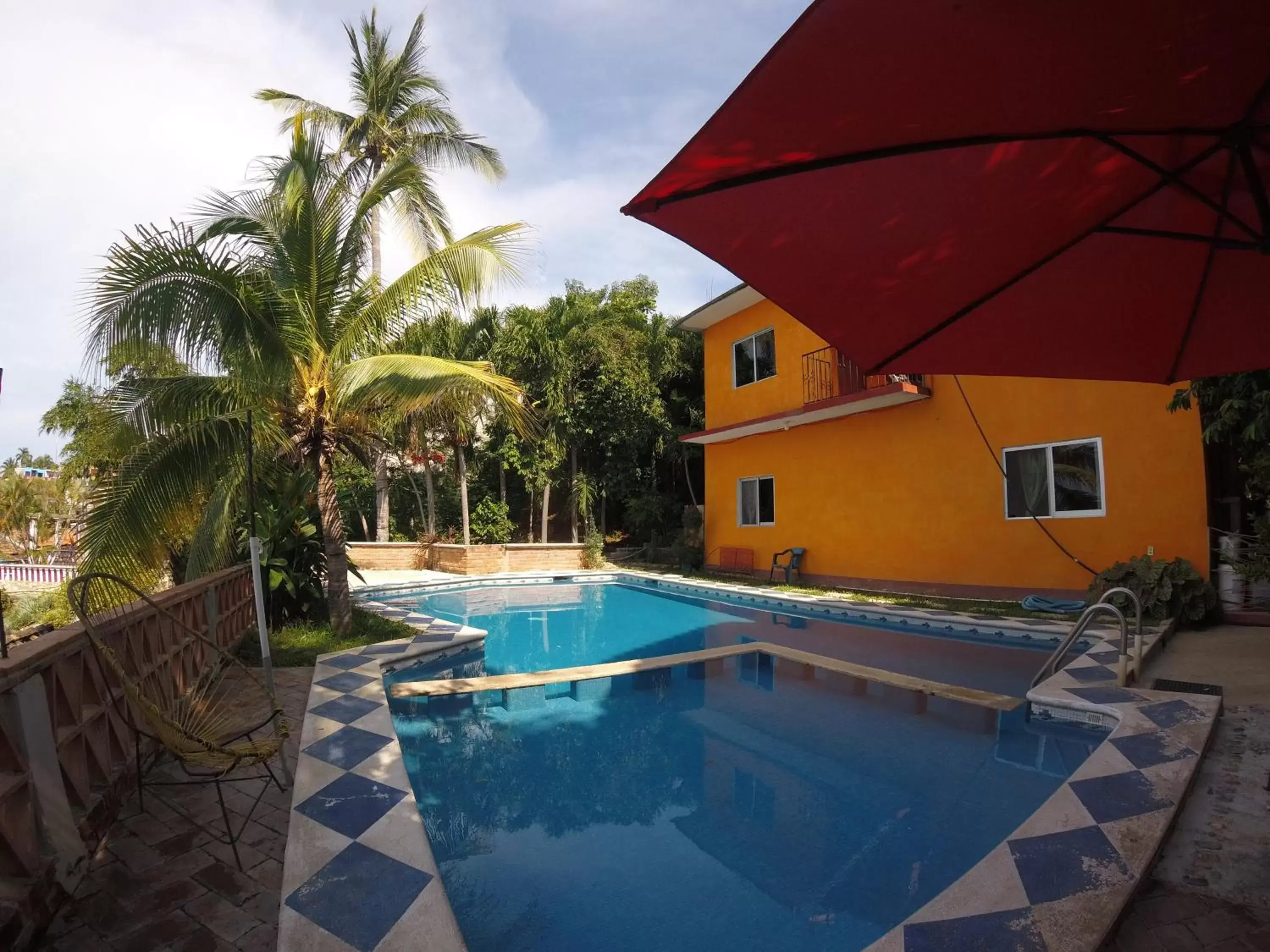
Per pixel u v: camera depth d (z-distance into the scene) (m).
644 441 18.34
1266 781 3.25
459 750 4.46
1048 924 2.21
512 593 13.48
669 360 18.50
